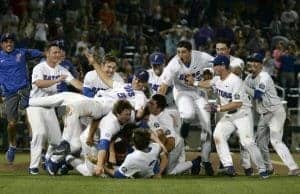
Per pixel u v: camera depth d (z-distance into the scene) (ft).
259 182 117.29
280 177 129.18
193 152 178.40
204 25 239.09
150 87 147.64
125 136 126.21
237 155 173.58
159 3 257.75
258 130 137.69
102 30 231.09
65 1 242.17
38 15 233.96
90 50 215.51
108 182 114.21
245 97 131.13
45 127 129.18
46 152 135.85
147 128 127.24
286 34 262.26
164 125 130.31
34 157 128.88
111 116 123.24
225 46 135.95
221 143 130.72
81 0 244.42
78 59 202.90
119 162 126.21
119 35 234.38
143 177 123.34
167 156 127.95
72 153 126.93
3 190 106.22
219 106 129.70
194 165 134.72
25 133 177.06
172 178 124.57
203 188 109.70
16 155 167.53
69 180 116.37
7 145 175.01
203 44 235.20
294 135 188.14
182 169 133.08
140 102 128.26
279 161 164.45
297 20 269.44
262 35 260.62
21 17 236.02
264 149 137.69
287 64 220.43
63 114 136.87
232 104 129.08
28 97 150.00
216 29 241.96
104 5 244.01
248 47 238.68
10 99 149.07
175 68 136.67
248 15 274.98
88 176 124.57
